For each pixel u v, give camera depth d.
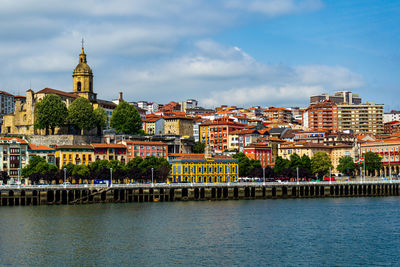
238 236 157.50
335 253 138.00
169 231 164.38
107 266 126.38
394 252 139.12
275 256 134.88
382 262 130.00
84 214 195.88
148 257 133.62
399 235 159.75
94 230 165.38
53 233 160.88
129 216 191.88
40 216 190.75
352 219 188.12
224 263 128.50
